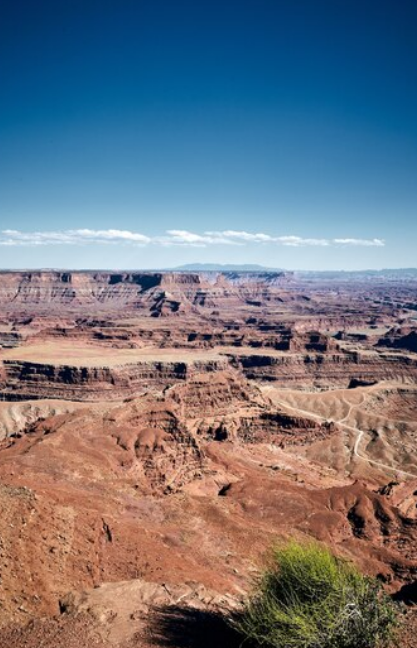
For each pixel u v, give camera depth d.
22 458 83.88
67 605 33.72
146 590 35.75
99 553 46.22
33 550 38.69
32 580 35.53
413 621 27.11
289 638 23.20
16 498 43.91
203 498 85.12
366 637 23.75
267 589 25.97
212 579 49.56
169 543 61.28
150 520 70.12
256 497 88.62
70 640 28.86
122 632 29.84
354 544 79.00
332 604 23.98
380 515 88.50
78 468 84.00
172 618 31.67
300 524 82.00
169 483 94.06
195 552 60.62
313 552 26.16
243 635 27.75
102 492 76.62
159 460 98.06
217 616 32.09
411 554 83.31
